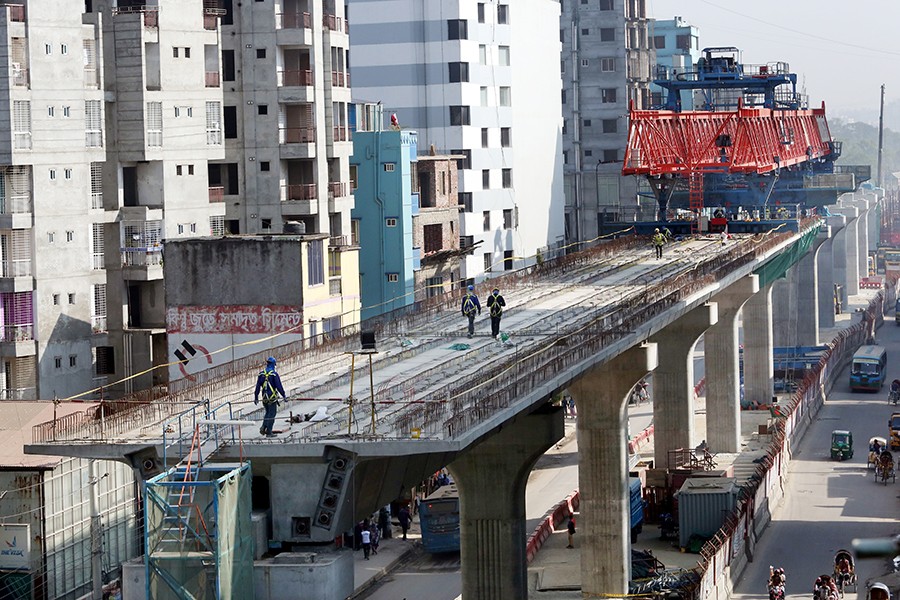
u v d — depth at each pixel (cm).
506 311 11000
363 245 16512
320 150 14425
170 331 11875
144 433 6838
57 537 9325
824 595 10294
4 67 11025
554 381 7569
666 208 18312
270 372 6400
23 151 11131
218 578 5459
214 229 13325
